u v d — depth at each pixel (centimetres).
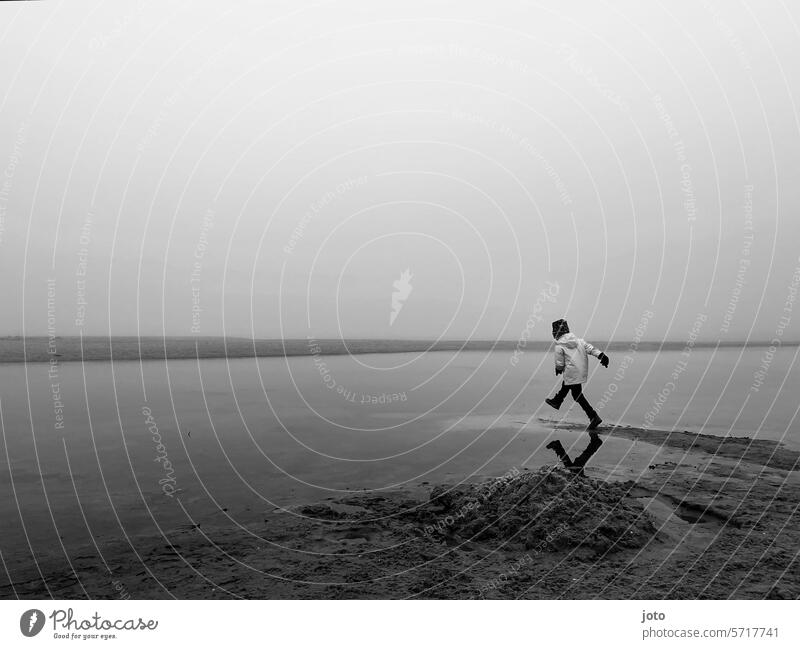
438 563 321
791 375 1238
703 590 290
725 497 424
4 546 333
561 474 442
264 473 494
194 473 488
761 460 539
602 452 577
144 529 361
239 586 292
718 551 332
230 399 888
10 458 525
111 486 447
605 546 336
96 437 611
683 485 456
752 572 307
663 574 307
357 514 393
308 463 530
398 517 388
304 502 418
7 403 805
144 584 292
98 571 303
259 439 620
